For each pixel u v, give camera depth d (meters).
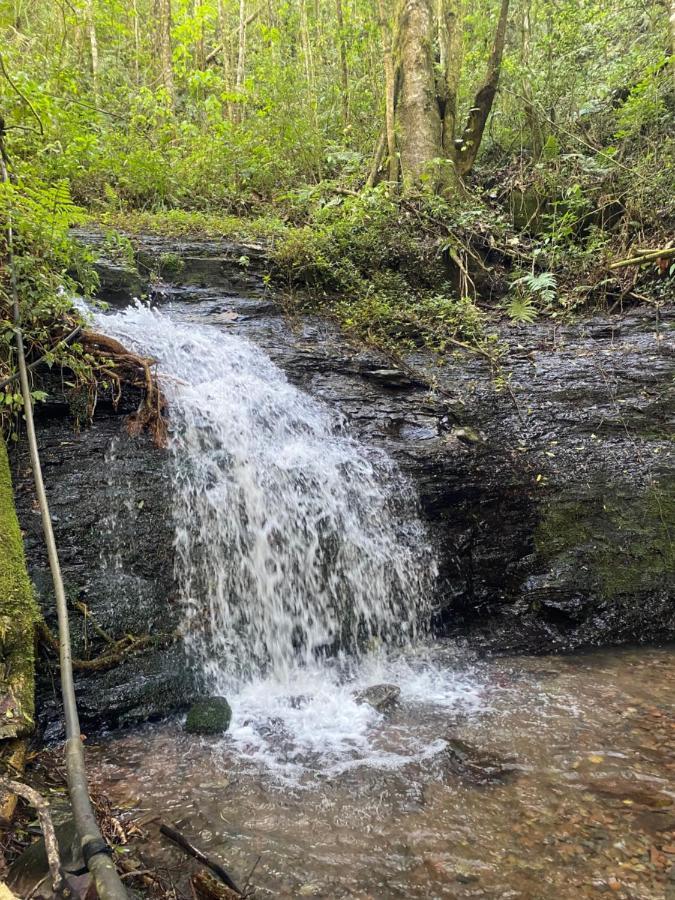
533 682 3.91
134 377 4.48
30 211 3.96
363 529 4.69
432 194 8.07
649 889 2.21
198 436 4.47
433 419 5.61
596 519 5.08
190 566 3.98
